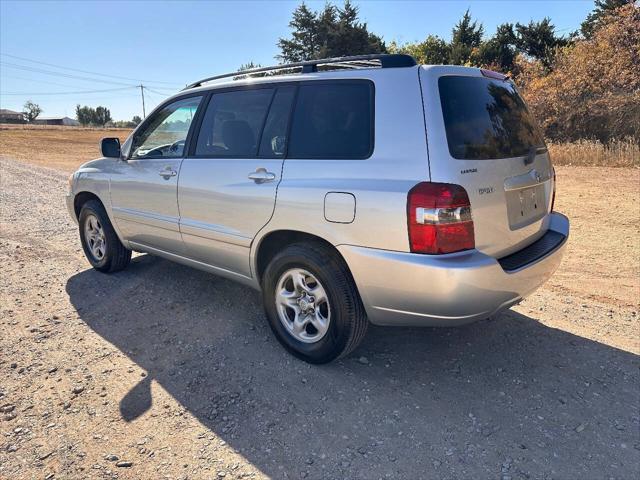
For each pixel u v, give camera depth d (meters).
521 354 3.53
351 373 3.27
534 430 2.71
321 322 3.28
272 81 3.56
